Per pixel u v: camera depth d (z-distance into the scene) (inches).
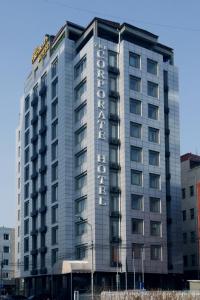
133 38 3678.6
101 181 3228.3
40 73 4180.6
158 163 3472.0
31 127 4266.7
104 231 3176.7
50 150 3782.0
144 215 3299.7
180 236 3508.9
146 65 3577.8
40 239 3806.6
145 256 3230.8
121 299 1952.5
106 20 3575.3
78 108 3528.5
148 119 3486.7
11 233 5959.6
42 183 3892.7
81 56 3548.2
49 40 4018.2
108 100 3390.7
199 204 2738.7
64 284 3299.7
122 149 3326.8
